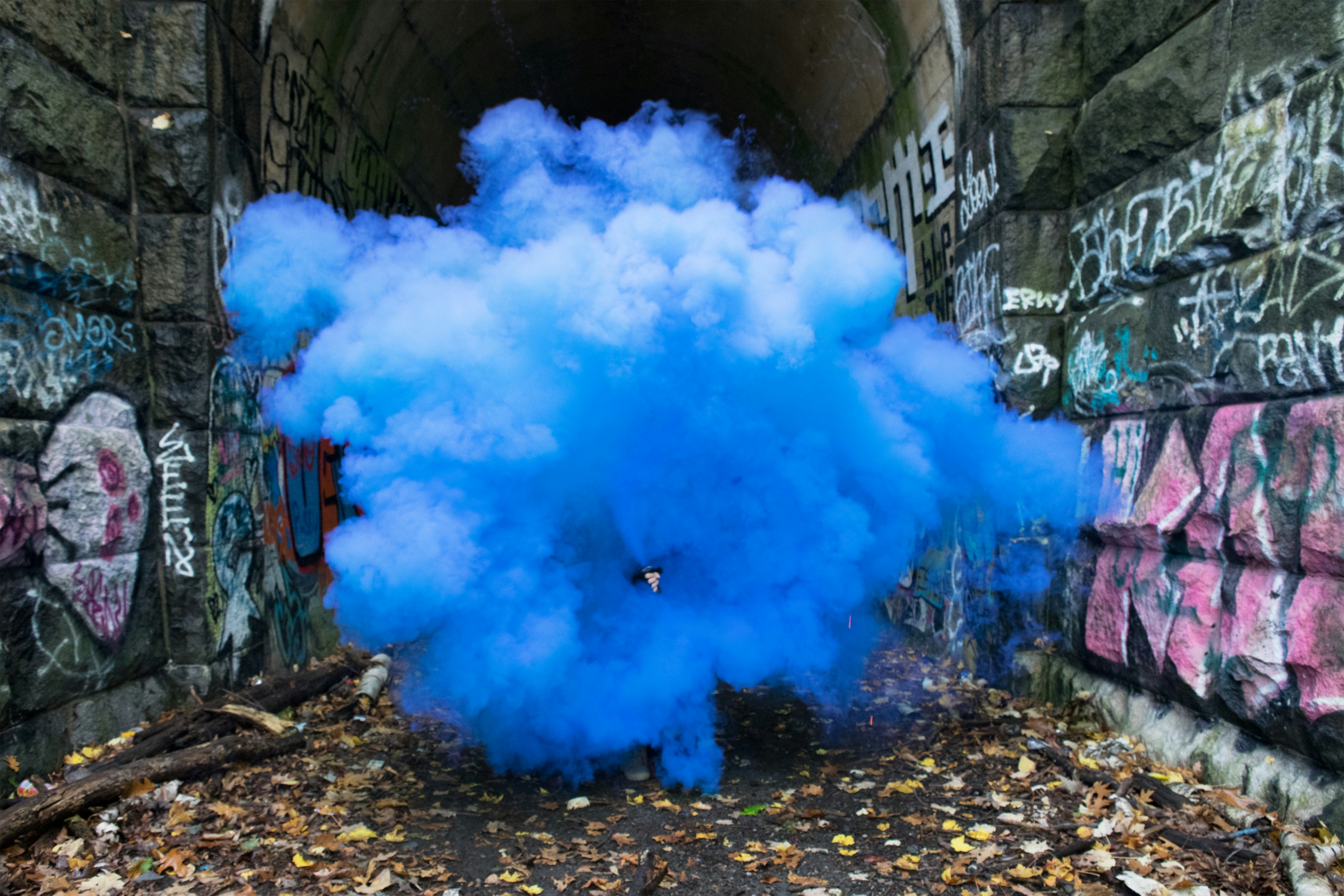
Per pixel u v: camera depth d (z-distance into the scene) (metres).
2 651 3.60
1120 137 4.55
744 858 3.21
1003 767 4.10
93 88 4.57
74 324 4.26
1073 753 4.14
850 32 7.33
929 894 2.93
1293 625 3.25
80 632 4.14
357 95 7.30
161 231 4.87
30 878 2.99
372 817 3.64
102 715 4.24
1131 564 4.36
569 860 3.23
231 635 5.18
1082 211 4.98
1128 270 4.47
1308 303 3.25
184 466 4.88
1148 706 4.14
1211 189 3.83
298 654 6.20
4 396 3.72
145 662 4.67
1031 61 5.11
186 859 3.16
